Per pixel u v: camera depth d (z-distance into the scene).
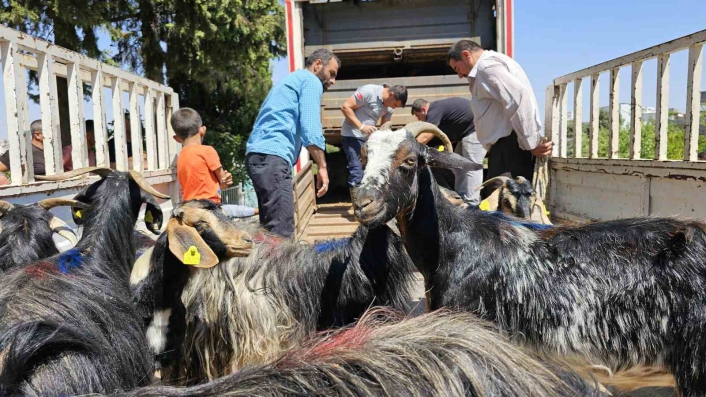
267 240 4.08
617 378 2.93
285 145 5.00
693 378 2.63
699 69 4.05
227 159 18.16
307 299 3.76
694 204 3.88
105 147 5.94
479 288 3.04
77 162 5.49
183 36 15.45
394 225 3.38
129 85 6.69
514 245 3.10
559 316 2.90
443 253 3.13
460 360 1.47
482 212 3.38
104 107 5.98
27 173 4.65
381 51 8.06
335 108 8.19
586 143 10.76
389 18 8.01
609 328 2.83
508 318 3.00
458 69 5.61
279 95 4.98
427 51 8.15
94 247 3.53
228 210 6.38
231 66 17.36
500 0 7.40
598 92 5.72
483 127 5.43
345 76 9.48
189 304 3.62
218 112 19.97
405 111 8.17
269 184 4.97
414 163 3.00
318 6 8.02
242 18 16.09
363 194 2.86
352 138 7.32
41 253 3.76
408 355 1.47
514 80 5.00
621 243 2.94
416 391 1.38
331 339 1.64
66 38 13.80
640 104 4.89
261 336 3.62
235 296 3.64
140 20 15.89
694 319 2.63
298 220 6.20
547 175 6.70
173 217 3.15
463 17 7.92
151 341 3.49
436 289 3.17
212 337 3.64
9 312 2.47
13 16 12.46
